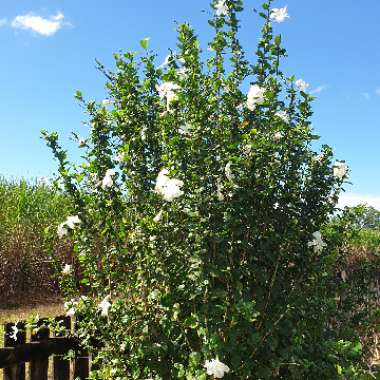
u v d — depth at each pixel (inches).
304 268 153.4
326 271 172.6
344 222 166.4
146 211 152.7
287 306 147.6
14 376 169.2
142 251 145.2
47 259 388.5
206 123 144.7
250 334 139.3
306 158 156.0
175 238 142.3
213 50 163.8
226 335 136.6
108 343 153.3
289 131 150.1
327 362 160.2
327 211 157.2
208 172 139.9
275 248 150.9
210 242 138.6
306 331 161.3
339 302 213.9
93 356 166.1
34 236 406.6
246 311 130.7
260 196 147.6
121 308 150.7
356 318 217.5
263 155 144.3
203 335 138.2
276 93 154.9
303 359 148.1
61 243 392.2
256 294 145.4
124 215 155.3
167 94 144.6
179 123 145.3
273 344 139.9
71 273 168.1
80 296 161.6
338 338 194.1
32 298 396.2
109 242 153.3
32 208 442.0
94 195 155.3
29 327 167.9
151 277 144.0
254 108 146.3
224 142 147.8
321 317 169.0
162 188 137.8
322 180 153.0
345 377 162.7
